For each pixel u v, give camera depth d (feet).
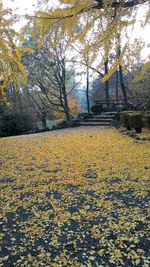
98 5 9.41
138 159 23.85
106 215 13.48
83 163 23.81
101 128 47.57
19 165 24.56
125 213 13.58
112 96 97.14
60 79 69.97
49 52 63.98
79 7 9.37
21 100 73.00
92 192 16.80
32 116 69.82
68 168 22.58
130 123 38.22
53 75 70.49
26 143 35.76
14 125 64.49
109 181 18.71
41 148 31.78
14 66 10.88
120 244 10.81
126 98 57.11
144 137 33.06
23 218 13.69
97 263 9.71
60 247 10.88
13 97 69.46
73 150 29.55
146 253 10.19
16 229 12.59
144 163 22.48
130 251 10.33
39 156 27.68
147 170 20.57
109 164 22.88
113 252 10.32
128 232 11.75
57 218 13.37
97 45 10.50
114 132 41.09
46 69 70.28
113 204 14.80
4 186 18.86
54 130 53.72
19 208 14.94
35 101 78.84
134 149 28.02
